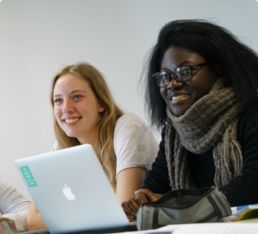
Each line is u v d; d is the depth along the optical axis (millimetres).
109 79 3846
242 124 2006
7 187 2918
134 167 2523
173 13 3625
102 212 1476
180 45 2100
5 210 2873
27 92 4168
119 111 2879
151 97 2367
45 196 1570
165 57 2131
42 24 4129
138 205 1593
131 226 1447
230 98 2057
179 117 2090
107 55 3879
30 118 4152
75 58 4008
